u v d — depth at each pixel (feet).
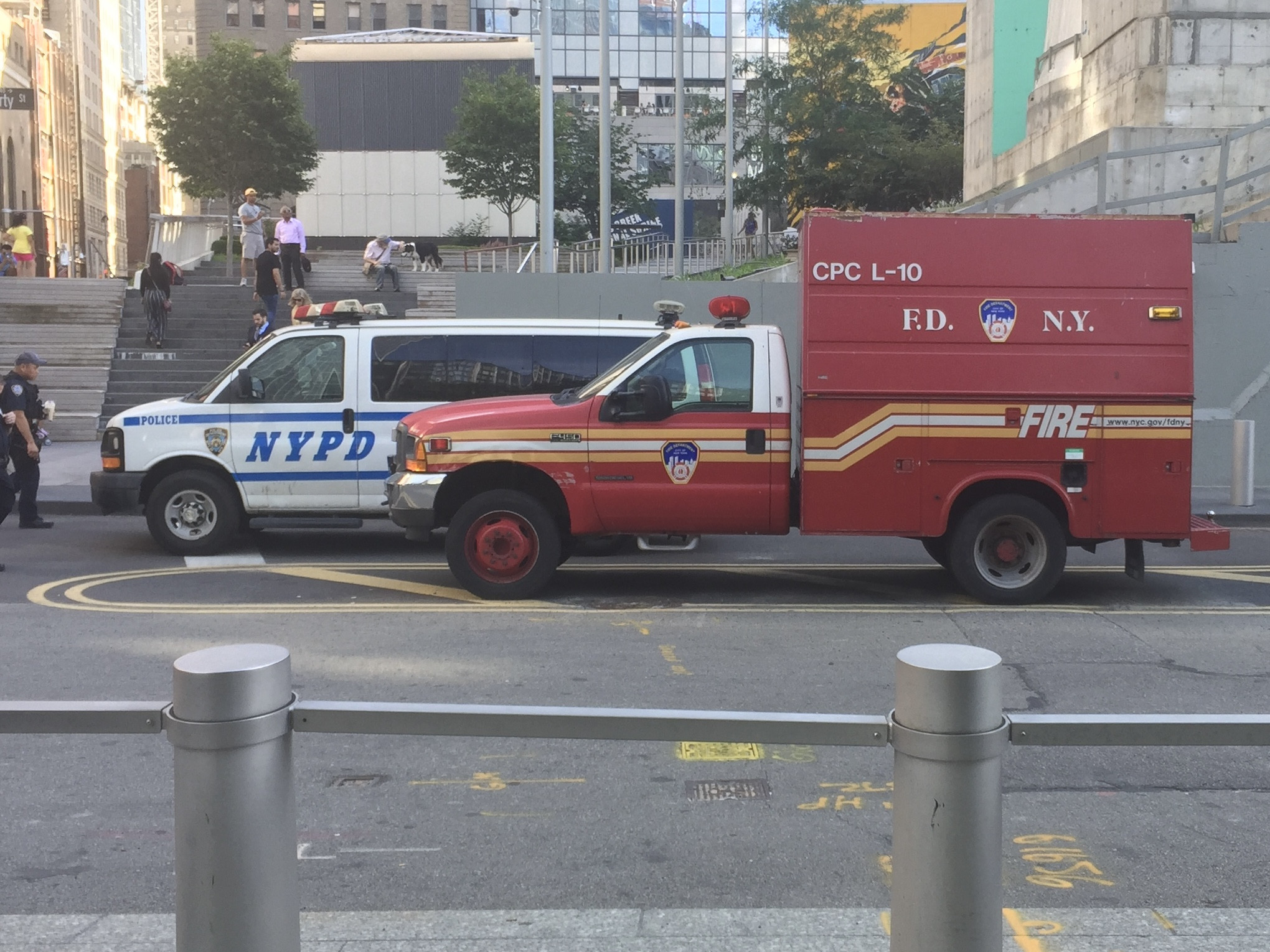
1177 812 16.34
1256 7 62.90
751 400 30.04
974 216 29.09
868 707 20.90
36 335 73.82
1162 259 29.14
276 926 7.89
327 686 22.12
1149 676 23.13
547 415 30.07
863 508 29.40
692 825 15.81
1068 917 12.44
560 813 16.25
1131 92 64.80
